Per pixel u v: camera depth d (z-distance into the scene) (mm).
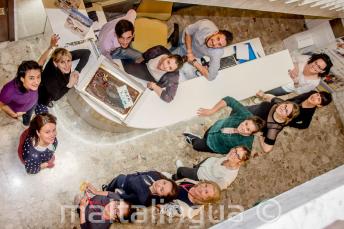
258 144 5035
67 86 4074
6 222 3838
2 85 3947
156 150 4562
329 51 5191
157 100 4469
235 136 4906
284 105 5133
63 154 4176
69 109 4270
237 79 4941
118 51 4426
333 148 5492
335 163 5457
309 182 1603
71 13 4062
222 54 4945
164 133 4633
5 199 3875
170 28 4785
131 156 4449
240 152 4883
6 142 3945
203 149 4758
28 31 3988
